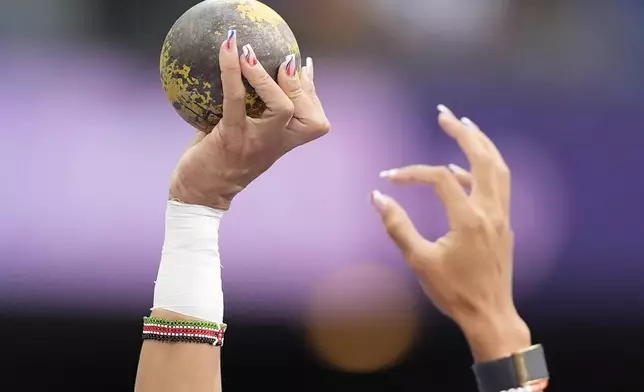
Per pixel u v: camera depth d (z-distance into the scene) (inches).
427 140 635.5
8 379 582.9
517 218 645.3
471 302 219.8
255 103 172.7
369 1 637.9
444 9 645.9
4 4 589.9
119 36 606.9
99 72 602.2
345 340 607.5
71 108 592.7
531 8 654.5
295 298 595.2
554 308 634.8
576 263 640.4
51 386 588.4
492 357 218.2
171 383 172.2
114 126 595.2
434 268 219.5
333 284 599.2
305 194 599.8
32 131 585.6
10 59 591.5
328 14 637.9
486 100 652.1
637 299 633.0
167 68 180.7
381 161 623.2
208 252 177.6
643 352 625.3
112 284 578.9
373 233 602.2
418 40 644.1
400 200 605.6
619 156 651.5
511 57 653.9
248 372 609.3
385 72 641.6
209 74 175.3
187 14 181.6
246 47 163.8
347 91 637.3
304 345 606.9
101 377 589.6
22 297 572.1
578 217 644.1
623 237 640.4
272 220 593.3
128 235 582.2
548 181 649.0
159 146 596.4
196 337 173.3
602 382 629.6
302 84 175.9
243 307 593.9
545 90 657.0
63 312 578.6
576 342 633.0
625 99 655.1
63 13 598.5
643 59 652.1
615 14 656.4
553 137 653.9
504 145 653.3
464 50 649.0
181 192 178.1
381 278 601.6
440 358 625.0
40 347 582.9
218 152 172.4
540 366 216.4
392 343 608.1
